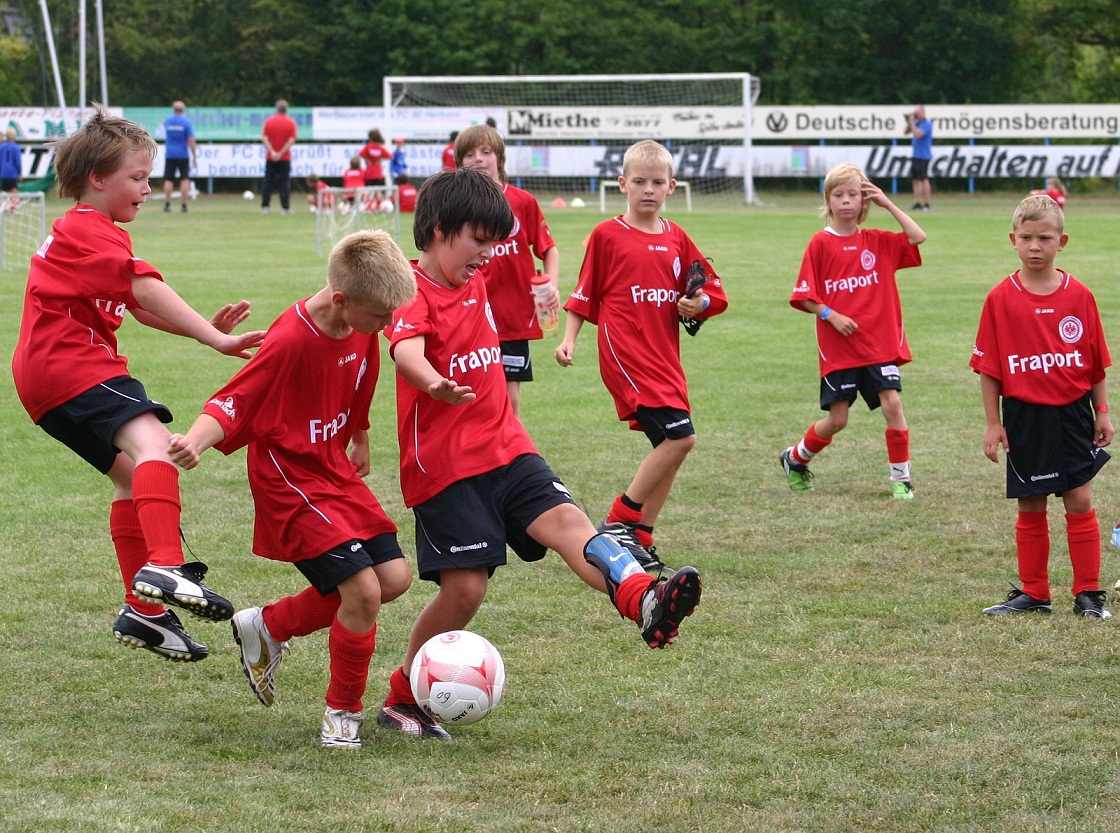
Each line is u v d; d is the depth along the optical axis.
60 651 6.43
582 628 6.90
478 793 4.77
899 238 10.12
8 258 25.53
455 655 5.39
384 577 5.42
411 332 5.53
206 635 6.78
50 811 4.46
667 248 8.54
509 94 51.16
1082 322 7.10
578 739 5.36
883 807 4.68
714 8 61.12
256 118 48.94
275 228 34.03
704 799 4.74
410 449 5.68
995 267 25.36
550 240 10.09
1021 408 7.11
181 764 5.02
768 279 23.69
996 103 59.62
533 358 16.39
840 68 60.03
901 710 5.68
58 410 5.59
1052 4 60.69
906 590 7.59
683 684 6.04
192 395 13.33
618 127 46.72
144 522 5.26
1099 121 47.97
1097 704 5.75
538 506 5.52
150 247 28.55
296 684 6.09
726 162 47.09
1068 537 7.23
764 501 9.78
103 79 47.47
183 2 60.94
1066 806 4.70
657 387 8.40
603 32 60.06
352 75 61.69
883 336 9.94
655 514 8.48
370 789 4.78
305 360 5.21
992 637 6.72
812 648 6.55
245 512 9.28
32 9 55.09
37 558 8.07
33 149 45.94
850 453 11.40
